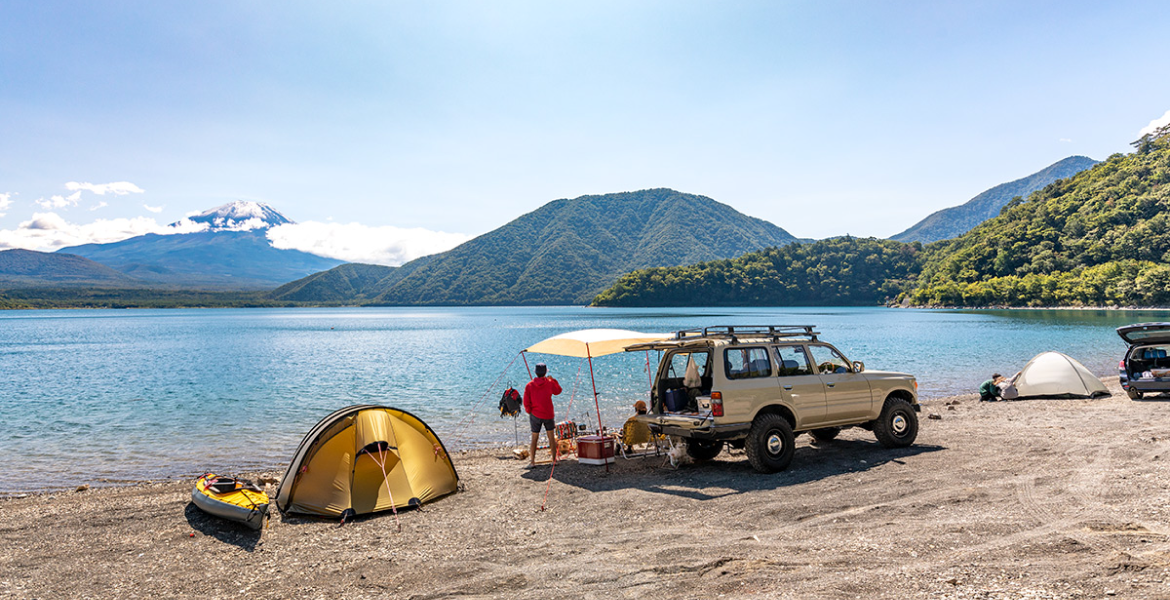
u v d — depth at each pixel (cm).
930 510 762
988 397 2016
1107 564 549
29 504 1073
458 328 11519
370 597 576
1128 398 1830
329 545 746
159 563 704
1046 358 2006
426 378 3275
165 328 12838
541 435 1736
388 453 928
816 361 1125
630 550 674
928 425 1462
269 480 1115
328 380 3238
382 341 7419
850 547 639
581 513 838
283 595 593
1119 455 1031
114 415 2197
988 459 1043
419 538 759
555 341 1220
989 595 495
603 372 3306
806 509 795
